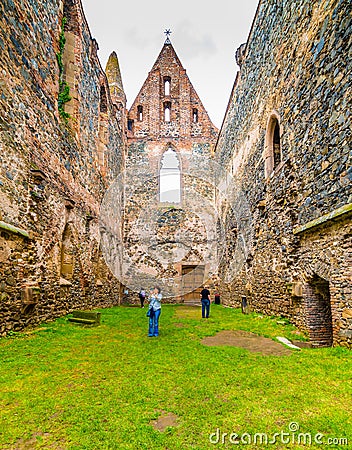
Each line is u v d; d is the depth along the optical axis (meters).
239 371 4.01
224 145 16.17
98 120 12.98
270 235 8.51
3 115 5.78
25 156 6.59
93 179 12.04
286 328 6.85
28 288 6.21
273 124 8.76
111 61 19.02
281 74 7.75
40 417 2.80
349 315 4.68
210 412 2.91
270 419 2.79
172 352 4.97
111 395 3.27
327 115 5.40
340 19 5.01
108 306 13.67
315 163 5.82
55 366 4.19
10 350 4.82
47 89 7.98
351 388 3.44
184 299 17.73
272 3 8.49
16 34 6.41
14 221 6.04
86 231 10.88
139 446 2.38
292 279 6.89
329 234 5.29
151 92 20.44
